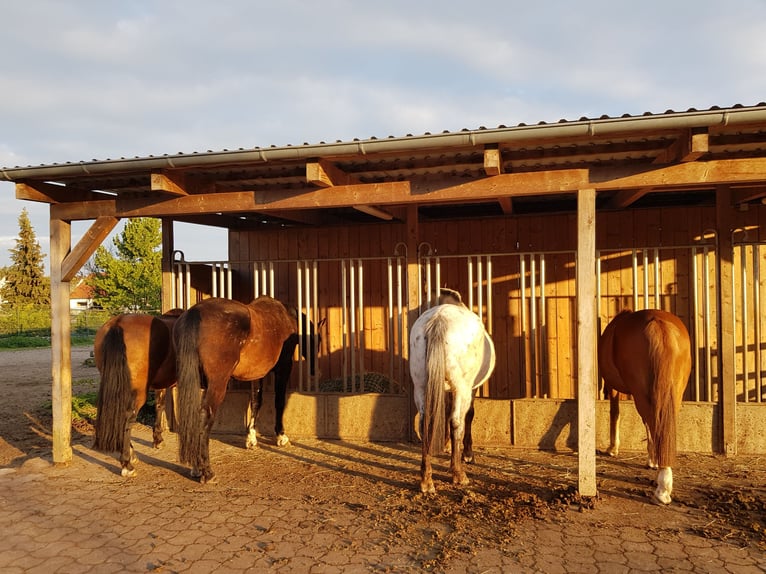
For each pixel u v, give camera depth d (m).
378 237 7.91
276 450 5.88
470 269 5.97
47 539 3.67
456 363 4.36
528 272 7.27
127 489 4.68
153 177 4.68
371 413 6.23
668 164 4.07
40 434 6.76
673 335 4.12
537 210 7.33
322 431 6.34
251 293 8.48
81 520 3.98
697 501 4.20
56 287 5.48
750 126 3.66
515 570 3.17
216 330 4.71
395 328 6.25
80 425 7.21
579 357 4.30
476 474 4.97
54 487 4.75
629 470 4.97
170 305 6.93
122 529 3.81
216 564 3.29
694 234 6.73
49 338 24.27
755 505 4.10
